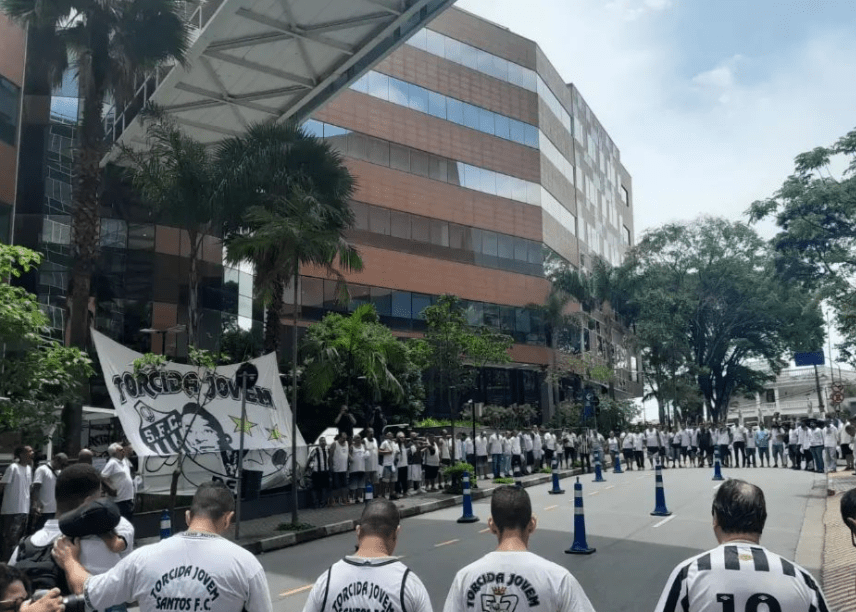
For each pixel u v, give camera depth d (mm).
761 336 64250
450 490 23938
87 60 19578
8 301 12602
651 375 59688
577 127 65250
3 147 27047
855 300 30406
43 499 13109
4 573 3314
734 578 3096
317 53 23453
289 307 38719
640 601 9398
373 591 3609
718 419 66375
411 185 45719
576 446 35094
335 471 20594
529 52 55000
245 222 22312
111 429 20125
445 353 32031
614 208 78562
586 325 58594
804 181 36250
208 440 17203
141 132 26234
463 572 3816
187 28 20469
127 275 28547
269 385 19312
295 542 15641
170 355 29156
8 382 12617
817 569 11094
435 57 48781
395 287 43688
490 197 50094
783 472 28094
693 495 21375
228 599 3459
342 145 42688
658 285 59156
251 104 26344
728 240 60250
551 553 12859
